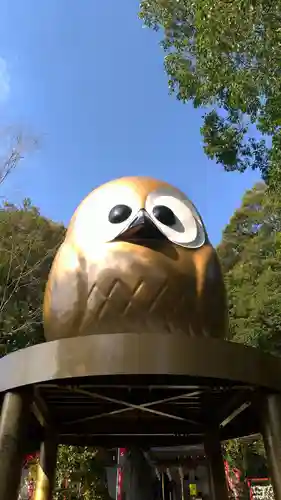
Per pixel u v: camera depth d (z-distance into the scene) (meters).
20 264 16.48
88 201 7.30
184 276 6.36
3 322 16.89
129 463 10.85
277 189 12.98
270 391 5.93
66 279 6.45
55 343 5.70
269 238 24.27
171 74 12.59
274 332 19.72
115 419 9.04
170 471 13.90
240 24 10.05
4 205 18.11
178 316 6.16
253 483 24.81
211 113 12.81
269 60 10.38
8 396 5.94
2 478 5.38
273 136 10.86
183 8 12.70
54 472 8.35
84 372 5.39
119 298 6.12
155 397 7.64
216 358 5.52
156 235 6.50
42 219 20.28
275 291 21.14
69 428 9.06
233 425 9.13
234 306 22.75
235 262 31.77
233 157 12.91
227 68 10.79
